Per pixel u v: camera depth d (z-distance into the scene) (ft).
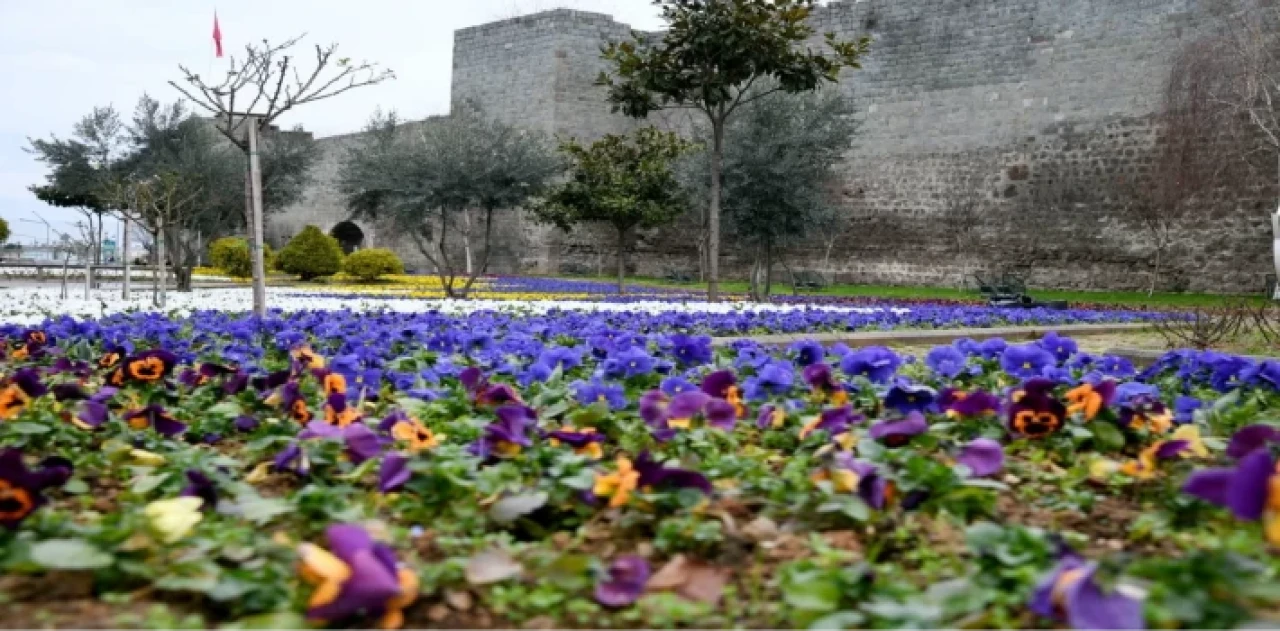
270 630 6.23
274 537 8.22
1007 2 98.12
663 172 74.69
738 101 51.93
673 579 7.47
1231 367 16.03
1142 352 26.76
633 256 125.39
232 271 102.83
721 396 13.04
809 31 49.93
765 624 6.88
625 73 51.65
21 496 7.88
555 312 39.88
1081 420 12.04
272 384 14.38
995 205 98.53
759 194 73.36
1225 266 84.89
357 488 10.13
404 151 73.10
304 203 157.89
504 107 132.57
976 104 100.07
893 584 6.93
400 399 14.57
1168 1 87.92
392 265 104.17
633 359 15.85
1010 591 6.85
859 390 14.84
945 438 11.23
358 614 6.37
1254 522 8.07
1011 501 9.96
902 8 104.94
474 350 19.92
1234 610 5.70
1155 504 9.66
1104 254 91.91
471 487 9.17
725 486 9.81
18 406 11.78
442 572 7.36
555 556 7.68
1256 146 83.10
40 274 93.40
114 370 14.93
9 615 6.68
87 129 103.14
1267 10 82.07
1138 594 5.63
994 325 44.68
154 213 62.13
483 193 67.92
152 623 6.46
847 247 108.37
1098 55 92.38
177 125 103.24
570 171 86.79
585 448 10.27
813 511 8.91
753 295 68.08
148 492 9.61
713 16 48.75
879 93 106.32
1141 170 89.45
